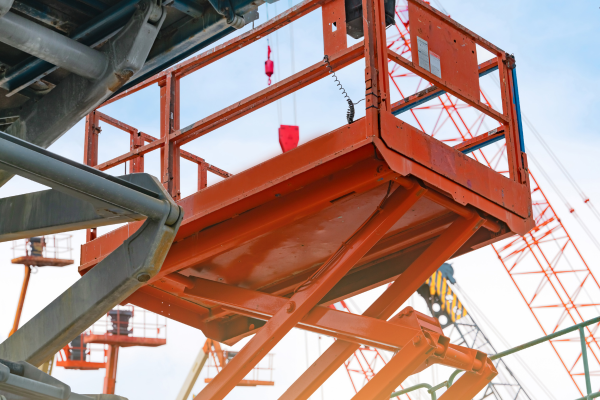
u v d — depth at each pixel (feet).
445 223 31.30
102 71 19.54
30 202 16.57
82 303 16.10
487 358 33.22
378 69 25.81
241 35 30.58
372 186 26.08
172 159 31.12
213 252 29.19
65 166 13.76
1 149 13.10
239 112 29.73
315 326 30.68
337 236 30.81
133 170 35.19
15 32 17.88
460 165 28.17
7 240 17.10
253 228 27.86
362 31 27.17
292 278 35.14
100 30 19.85
